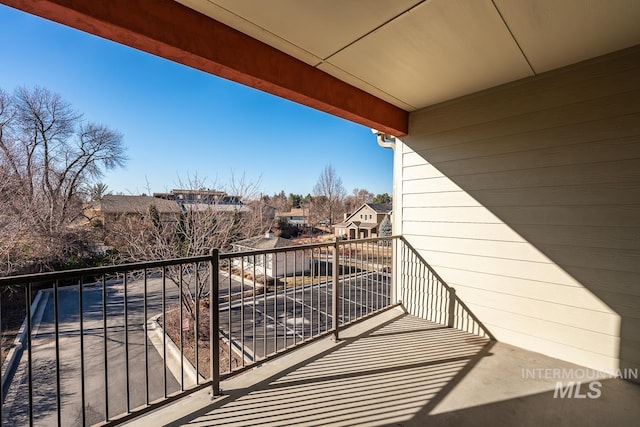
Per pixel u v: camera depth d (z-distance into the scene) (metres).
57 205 11.68
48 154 12.17
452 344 2.71
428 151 3.27
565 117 2.38
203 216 9.58
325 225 23.19
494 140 2.77
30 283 1.27
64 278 1.36
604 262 2.22
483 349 2.61
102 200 12.76
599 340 2.24
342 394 1.96
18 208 10.21
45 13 1.35
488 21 1.78
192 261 1.83
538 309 2.54
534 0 1.59
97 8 1.38
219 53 1.80
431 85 2.72
